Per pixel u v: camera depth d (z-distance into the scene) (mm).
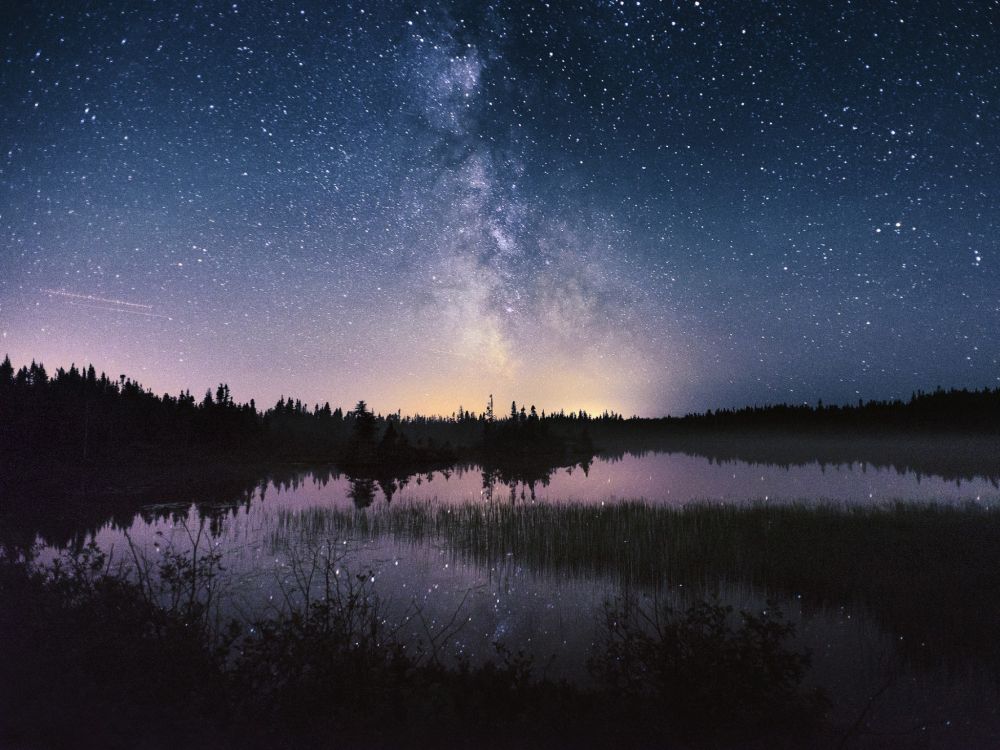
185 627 6898
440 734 4996
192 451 64375
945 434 126812
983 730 6430
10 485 39781
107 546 18438
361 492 39781
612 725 5324
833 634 10203
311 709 5352
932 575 13305
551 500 32594
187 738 4629
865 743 5820
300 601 11477
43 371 67188
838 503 25891
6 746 4285
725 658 6137
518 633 10477
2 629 6551
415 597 12828
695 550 16766
